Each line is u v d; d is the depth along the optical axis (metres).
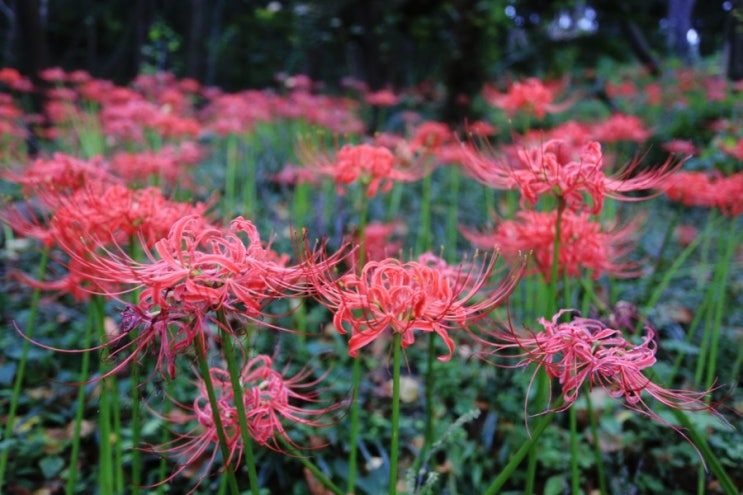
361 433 1.04
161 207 0.67
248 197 1.86
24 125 2.23
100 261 0.43
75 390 1.13
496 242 0.85
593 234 0.76
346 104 2.50
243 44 5.68
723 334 1.29
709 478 0.94
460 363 1.19
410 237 1.81
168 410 0.85
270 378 0.56
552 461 0.96
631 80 3.15
